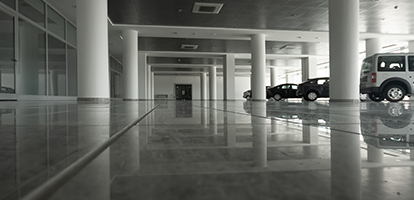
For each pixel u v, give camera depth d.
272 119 1.81
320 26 14.11
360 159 0.57
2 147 0.69
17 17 7.60
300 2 10.43
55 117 1.86
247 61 26.42
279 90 19.36
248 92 26.91
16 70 7.55
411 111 2.98
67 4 9.85
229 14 11.93
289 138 0.90
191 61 26.27
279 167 0.50
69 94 11.50
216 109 3.53
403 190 0.38
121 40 16.16
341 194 0.36
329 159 0.57
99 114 2.21
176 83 39.56
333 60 7.62
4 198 0.33
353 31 7.41
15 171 0.46
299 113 2.59
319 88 14.23
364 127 1.30
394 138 0.91
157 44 18.05
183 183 0.40
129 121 1.53
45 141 0.79
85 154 0.60
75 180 0.41
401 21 13.30
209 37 15.99
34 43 8.62
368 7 11.18
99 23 6.38
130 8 10.95
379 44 16.56
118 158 0.57
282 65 29.89
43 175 0.43
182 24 13.54
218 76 39.75
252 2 10.39
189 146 0.73
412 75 8.69
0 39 7.03
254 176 0.44
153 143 0.78
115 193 0.35
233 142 0.80
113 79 21.06
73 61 12.06
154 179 0.42
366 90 9.27
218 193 0.36
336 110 3.27
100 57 6.41
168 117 1.96
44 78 9.25
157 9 11.11
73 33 12.13
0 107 3.59
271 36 16.08
